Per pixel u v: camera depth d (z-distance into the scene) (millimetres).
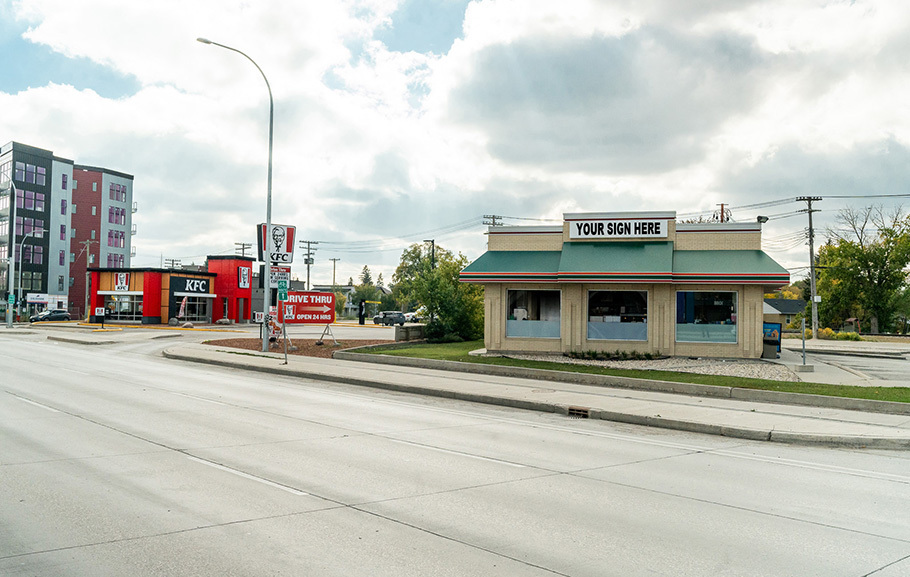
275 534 6078
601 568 5453
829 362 27172
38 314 83000
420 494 7691
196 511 6742
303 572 5184
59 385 17938
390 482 8219
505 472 9016
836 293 78000
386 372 22172
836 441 12023
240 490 7605
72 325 62344
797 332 64750
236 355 28281
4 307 89750
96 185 100125
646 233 25109
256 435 11219
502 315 25984
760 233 24422
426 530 6340
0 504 6855
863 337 58750
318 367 23594
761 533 6523
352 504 7168
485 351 26797
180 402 15141
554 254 25859
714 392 17547
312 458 9484
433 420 13711
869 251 76438
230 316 72062
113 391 16891
